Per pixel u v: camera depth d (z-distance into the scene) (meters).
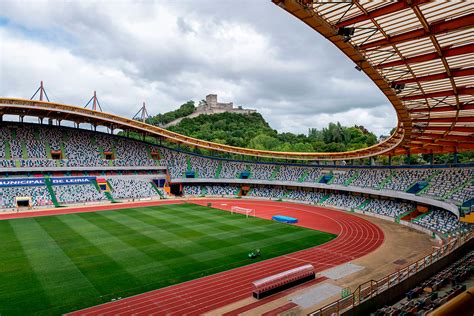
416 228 51.81
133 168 85.94
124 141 92.56
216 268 32.34
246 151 92.81
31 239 41.25
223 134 163.62
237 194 89.88
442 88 29.84
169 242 40.75
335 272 31.95
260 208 69.88
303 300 25.80
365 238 45.34
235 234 45.69
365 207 67.31
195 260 34.38
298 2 16.62
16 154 74.12
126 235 43.81
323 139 162.75
